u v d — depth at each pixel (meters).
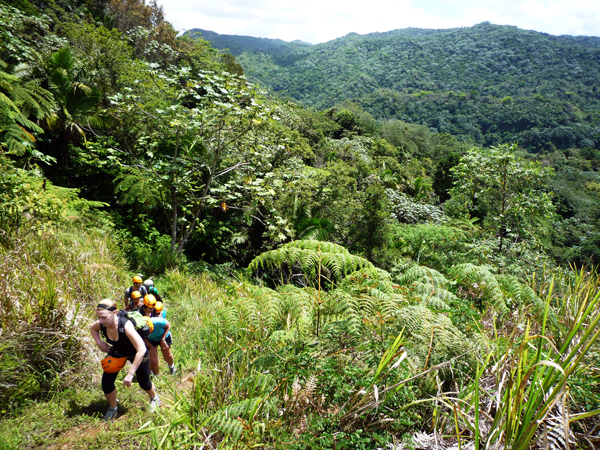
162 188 10.13
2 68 11.84
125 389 3.63
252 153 11.26
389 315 2.83
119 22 33.78
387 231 16.06
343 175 17.86
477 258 11.48
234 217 16.22
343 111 66.81
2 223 5.36
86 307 4.55
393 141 77.50
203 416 2.53
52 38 15.64
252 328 3.17
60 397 3.35
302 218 15.59
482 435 2.10
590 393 2.15
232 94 9.22
